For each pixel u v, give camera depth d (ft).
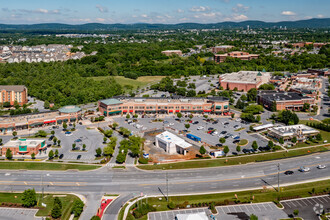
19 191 619.26
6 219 531.09
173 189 629.51
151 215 544.62
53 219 526.98
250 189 626.64
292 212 548.31
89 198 596.29
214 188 632.38
